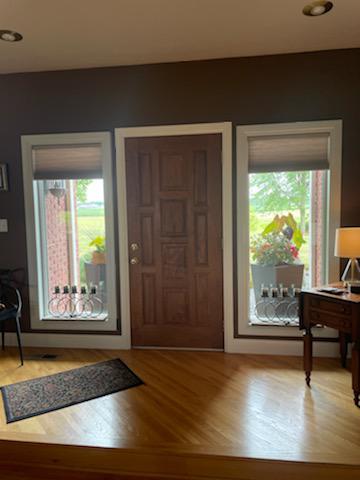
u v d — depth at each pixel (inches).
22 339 133.3
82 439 78.7
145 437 79.0
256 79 115.6
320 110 113.9
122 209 125.4
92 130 124.4
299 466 70.3
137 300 128.0
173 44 106.3
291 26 96.7
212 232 122.6
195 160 121.1
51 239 132.9
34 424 84.5
